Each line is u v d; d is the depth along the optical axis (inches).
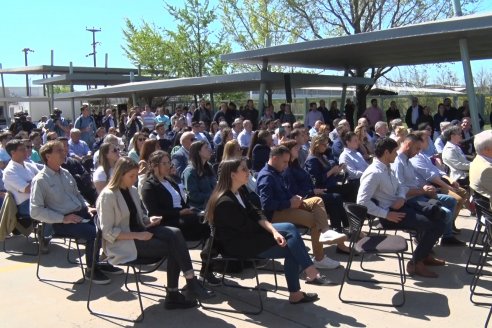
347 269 176.7
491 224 166.4
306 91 1127.6
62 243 261.1
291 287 170.4
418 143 221.3
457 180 267.9
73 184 215.3
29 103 1349.7
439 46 441.1
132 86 729.0
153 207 199.0
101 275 196.4
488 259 217.9
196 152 225.9
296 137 305.4
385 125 339.9
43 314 167.3
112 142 232.5
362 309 166.2
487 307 167.0
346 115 606.9
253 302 173.9
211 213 169.8
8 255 238.7
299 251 168.1
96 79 1009.5
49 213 195.0
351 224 180.7
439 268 207.2
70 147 374.3
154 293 185.5
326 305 169.9
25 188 233.1
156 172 205.0
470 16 364.2
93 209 202.4
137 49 1131.3
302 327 153.4
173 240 165.5
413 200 211.3
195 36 1085.1
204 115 590.2
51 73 1186.0
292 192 231.0
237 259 169.0
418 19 831.1
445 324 154.0
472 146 363.9
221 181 171.6
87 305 170.2
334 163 280.8
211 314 164.7
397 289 184.2
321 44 435.2
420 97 751.7
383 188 198.2
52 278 203.8
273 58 514.6
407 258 221.0
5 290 190.5
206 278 189.3
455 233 255.4
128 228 170.9
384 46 436.5
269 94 648.4
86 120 490.6
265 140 288.8
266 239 167.3
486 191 195.5
